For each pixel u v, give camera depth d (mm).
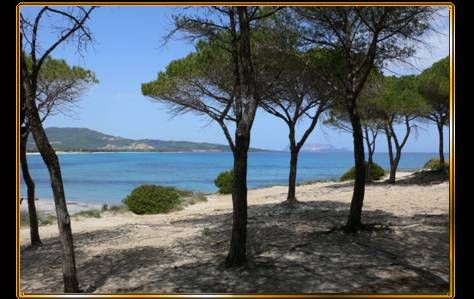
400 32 10430
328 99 15266
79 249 11180
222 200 23766
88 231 14391
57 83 13328
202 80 13719
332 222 12234
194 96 13812
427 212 13422
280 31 12328
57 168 6988
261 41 12680
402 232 10258
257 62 13172
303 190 25797
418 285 6582
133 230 13797
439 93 22578
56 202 7023
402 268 7473
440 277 6922
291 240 9891
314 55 11945
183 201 21359
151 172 61281
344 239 9734
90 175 54188
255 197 24188
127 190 35281
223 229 12500
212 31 10539
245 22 8219
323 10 10391
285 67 12914
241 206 8086
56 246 11828
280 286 6824
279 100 15859
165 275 7938
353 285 6711
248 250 9211
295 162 17266
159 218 17438
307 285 6820
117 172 60906
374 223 11203
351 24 10977
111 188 37000
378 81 14875
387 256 8258
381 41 11094
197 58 13773
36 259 10430
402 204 15594
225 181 27344
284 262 8156
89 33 8016
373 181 27578
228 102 13016
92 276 8383
